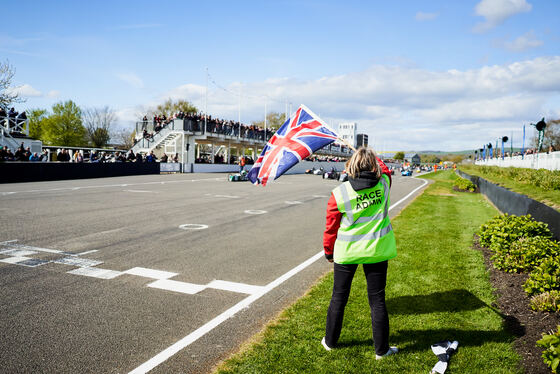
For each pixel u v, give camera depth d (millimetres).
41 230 8180
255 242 7781
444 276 5430
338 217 3225
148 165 30016
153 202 13297
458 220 10680
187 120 35688
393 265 5996
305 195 17453
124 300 4559
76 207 11531
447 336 3664
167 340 3619
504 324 3898
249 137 44844
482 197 18406
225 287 5102
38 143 30078
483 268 5785
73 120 59844
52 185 18391
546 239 5777
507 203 11281
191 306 4434
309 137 4199
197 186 20500
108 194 15266
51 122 58656
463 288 4941
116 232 8266
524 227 6293
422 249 7059
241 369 3092
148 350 3432
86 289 4871
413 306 4383
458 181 24734
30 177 20594
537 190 11414
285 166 4223
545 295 4066
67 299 4527
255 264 6207
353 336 3643
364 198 3168
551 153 17766
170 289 4969
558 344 2932
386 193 3285
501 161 33094
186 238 7938
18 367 3090
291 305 4449
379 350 3254
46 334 3656
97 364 3178
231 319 4105
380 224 3209
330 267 6133
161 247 7125
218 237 8141
